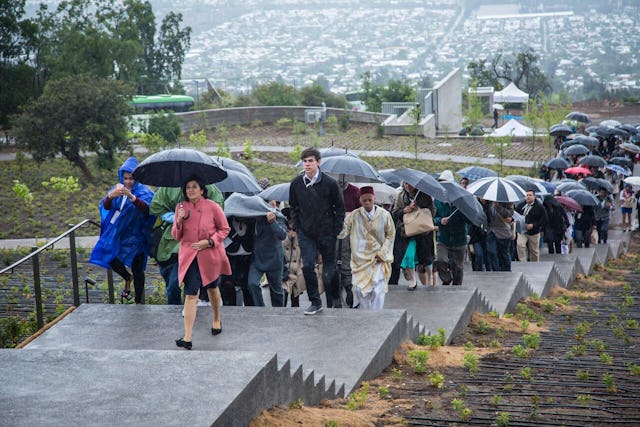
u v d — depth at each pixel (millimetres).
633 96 102938
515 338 11250
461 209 13125
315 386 7426
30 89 64062
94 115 42562
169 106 73312
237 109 67875
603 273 22797
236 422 5984
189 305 8492
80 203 35781
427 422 6820
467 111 67375
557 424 6730
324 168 12234
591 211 25844
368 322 9383
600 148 47781
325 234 9719
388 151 54281
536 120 55688
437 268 13859
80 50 62312
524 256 19656
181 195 9570
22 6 63312
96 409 5793
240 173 12375
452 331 10805
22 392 6145
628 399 7723
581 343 10883
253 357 6746
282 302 11273
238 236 10859
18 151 43656
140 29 86750
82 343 8844
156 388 6168
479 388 8102
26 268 20625
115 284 17312
